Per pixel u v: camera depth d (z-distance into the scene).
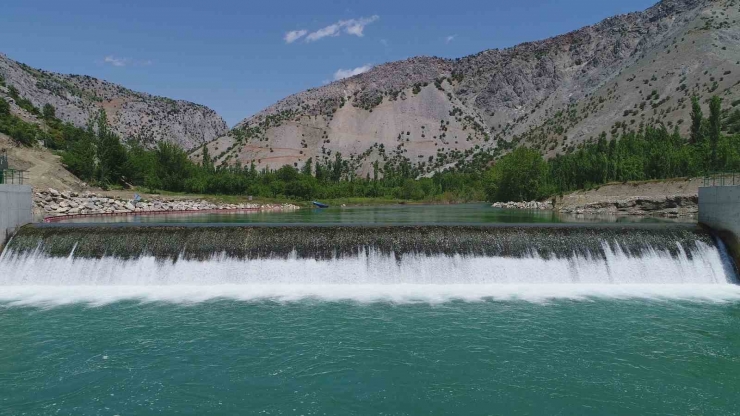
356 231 27.47
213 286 26.02
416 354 17.66
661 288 25.62
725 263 26.67
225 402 14.32
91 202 63.72
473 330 19.95
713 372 16.30
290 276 26.48
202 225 28.19
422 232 27.50
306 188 121.62
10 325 20.36
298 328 20.14
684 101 196.88
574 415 13.74
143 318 21.25
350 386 15.30
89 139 89.62
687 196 63.97
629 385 15.43
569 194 87.75
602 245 27.03
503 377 15.93
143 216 61.09
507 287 25.88
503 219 57.44
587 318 21.33
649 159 96.62
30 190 29.52
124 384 15.37
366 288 25.72
